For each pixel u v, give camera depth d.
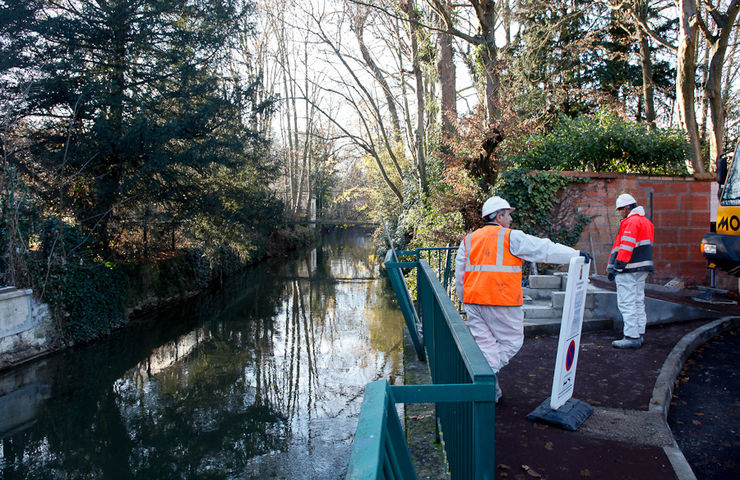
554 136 12.76
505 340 4.01
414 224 17.55
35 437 8.48
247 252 24.33
